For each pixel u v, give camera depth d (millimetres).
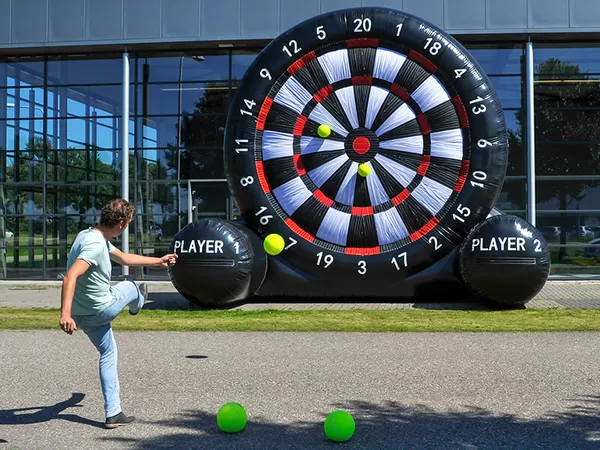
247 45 19141
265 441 4695
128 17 18812
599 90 18922
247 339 8852
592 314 10992
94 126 20062
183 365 7223
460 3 17953
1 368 7133
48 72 20312
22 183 20453
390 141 12531
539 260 11289
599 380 6469
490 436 4785
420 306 12156
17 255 20453
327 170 12586
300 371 6902
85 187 20109
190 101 19750
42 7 19031
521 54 18859
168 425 5078
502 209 18812
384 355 7719
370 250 12352
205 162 19688
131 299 5090
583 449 4512
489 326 9742
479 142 12250
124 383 6414
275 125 12695
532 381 6438
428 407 5551
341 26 12602
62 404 5711
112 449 4527
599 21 17766
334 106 12648
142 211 19844
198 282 11508
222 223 11922
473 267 11438
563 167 18906
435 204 12312
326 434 4719
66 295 4512
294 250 12398
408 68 12500
